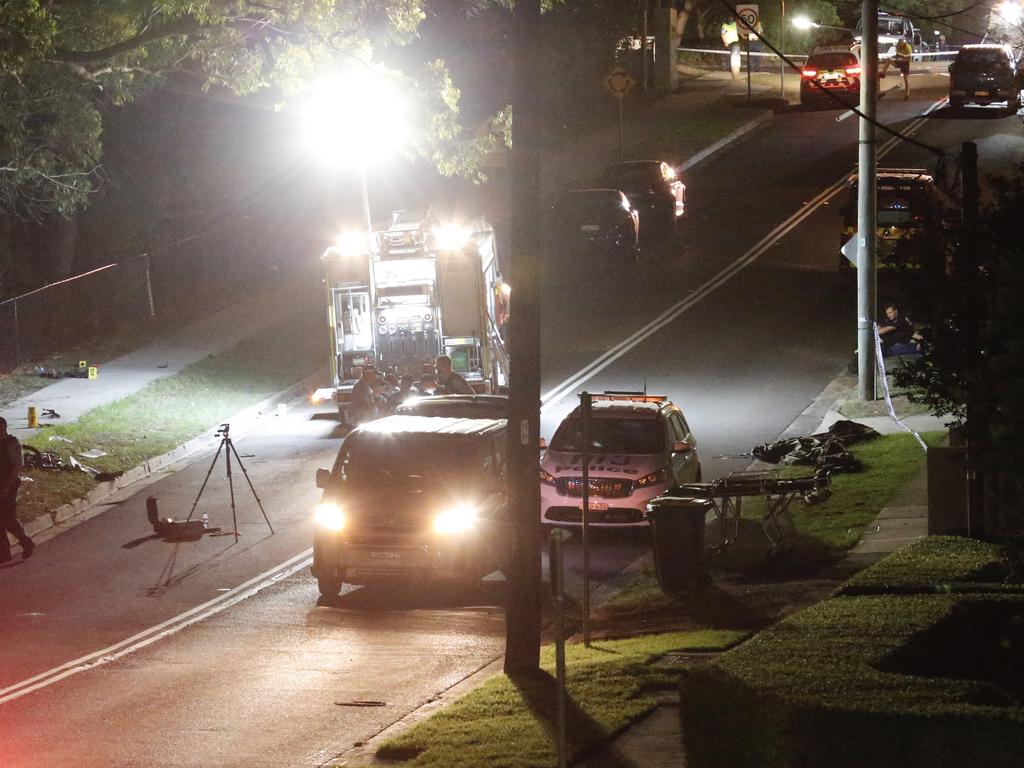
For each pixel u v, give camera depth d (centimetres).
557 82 14450
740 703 1903
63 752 2655
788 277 9125
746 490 4106
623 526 4681
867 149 6300
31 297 8231
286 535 4897
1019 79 10025
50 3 6081
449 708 2645
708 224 10781
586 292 9075
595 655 3086
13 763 2591
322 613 3928
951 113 13762
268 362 7881
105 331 8619
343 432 6525
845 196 11306
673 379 7069
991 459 2312
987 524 3353
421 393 6259
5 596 4241
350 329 6631
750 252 9844
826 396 6675
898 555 3055
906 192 8350
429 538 4059
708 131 13825
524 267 2964
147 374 7531
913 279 3003
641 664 2908
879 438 5716
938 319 2895
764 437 6019
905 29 17600
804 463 5447
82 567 4572
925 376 2916
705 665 2041
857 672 1956
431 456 4253
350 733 2733
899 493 4747
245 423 6838
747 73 16312
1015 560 2559
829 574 3822
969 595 2519
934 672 2252
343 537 4075
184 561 4594
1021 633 2381
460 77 11588
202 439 6431
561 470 4734
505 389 6931
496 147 6875
